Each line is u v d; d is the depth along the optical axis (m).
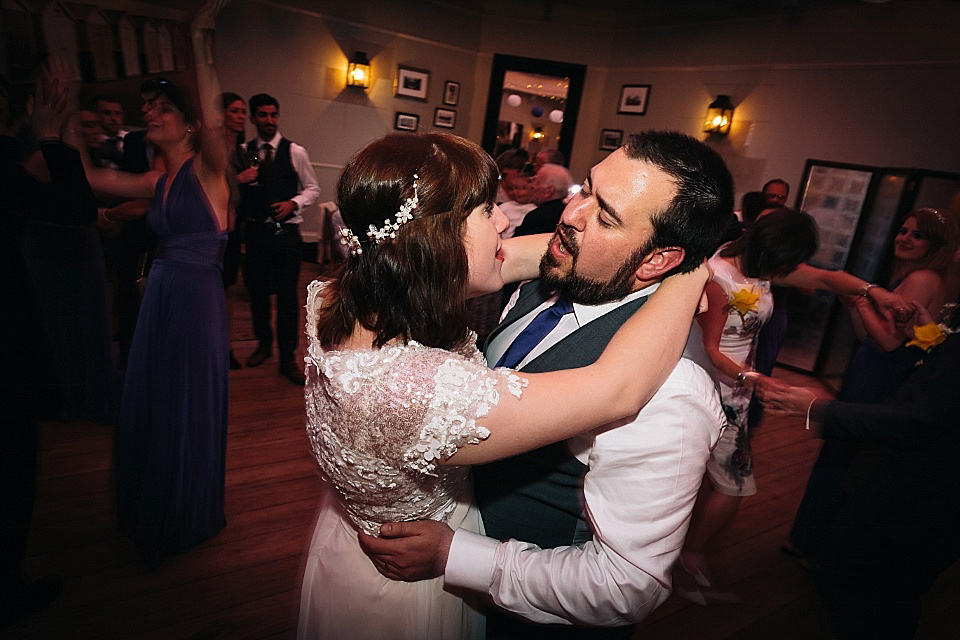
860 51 4.95
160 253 1.83
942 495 1.32
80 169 1.59
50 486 2.34
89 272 2.70
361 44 6.58
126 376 1.90
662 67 6.59
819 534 2.38
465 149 0.83
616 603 0.77
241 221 3.44
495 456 0.77
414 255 0.79
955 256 2.42
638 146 0.87
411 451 0.77
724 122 5.90
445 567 0.87
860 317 2.23
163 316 1.84
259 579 2.01
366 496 0.85
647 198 0.84
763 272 2.04
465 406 0.74
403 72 6.91
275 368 3.75
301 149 3.63
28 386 1.54
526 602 0.84
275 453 2.77
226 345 2.00
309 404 0.91
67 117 1.55
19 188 1.46
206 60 1.79
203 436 2.00
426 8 6.84
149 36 4.06
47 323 2.69
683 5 6.19
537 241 1.19
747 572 2.37
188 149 1.78
